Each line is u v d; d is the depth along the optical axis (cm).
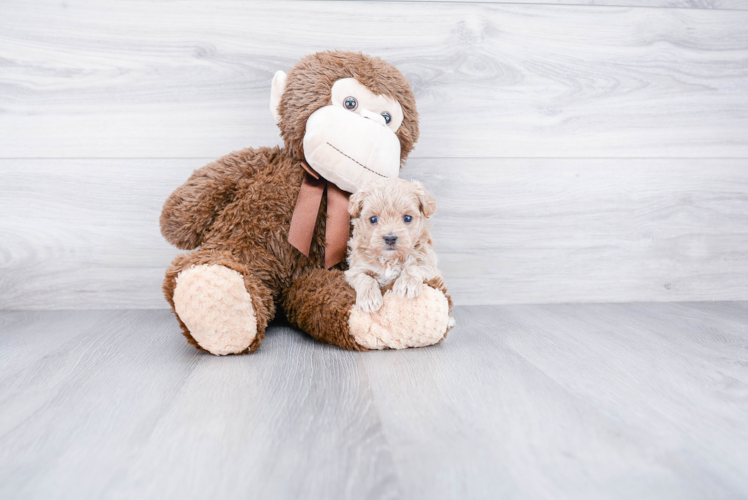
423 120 150
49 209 145
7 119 141
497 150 153
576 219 157
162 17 142
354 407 79
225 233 121
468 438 69
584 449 66
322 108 117
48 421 73
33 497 55
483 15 149
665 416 76
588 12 151
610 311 148
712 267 162
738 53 157
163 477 59
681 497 56
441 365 99
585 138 155
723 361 103
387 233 106
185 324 103
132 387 87
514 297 158
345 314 109
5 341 116
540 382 90
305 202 121
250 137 148
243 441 67
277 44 146
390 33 147
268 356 105
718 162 159
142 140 145
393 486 57
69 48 141
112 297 149
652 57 154
